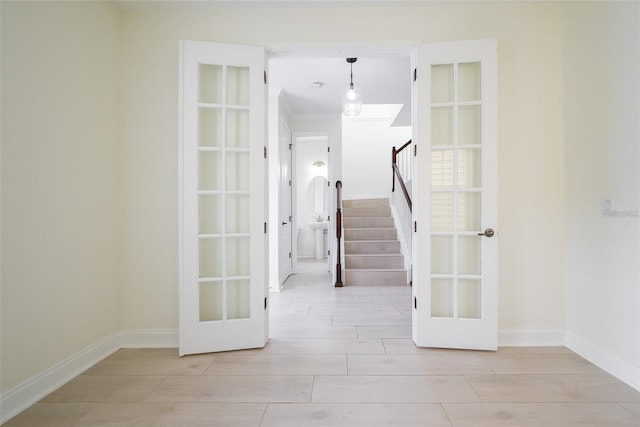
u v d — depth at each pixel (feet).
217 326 8.71
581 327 8.40
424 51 8.86
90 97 8.02
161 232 9.18
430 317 8.86
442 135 9.12
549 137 9.00
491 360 8.13
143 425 5.69
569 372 7.52
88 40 7.96
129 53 9.20
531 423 5.68
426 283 8.87
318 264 24.00
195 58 8.68
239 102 9.24
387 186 25.93
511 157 9.03
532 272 9.03
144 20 9.23
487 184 8.59
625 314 7.12
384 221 20.71
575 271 8.59
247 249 9.20
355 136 26.12
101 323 8.39
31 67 6.40
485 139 8.60
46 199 6.74
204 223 9.05
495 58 8.57
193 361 8.20
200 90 9.05
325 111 18.94
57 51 7.03
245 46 8.96
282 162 17.21
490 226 8.60
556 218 9.00
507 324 9.05
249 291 9.05
